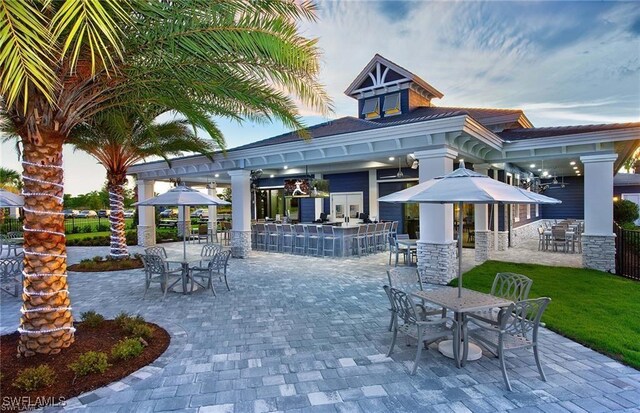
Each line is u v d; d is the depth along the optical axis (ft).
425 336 12.14
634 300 19.84
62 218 13.17
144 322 16.11
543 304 11.18
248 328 16.20
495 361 12.62
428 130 23.49
